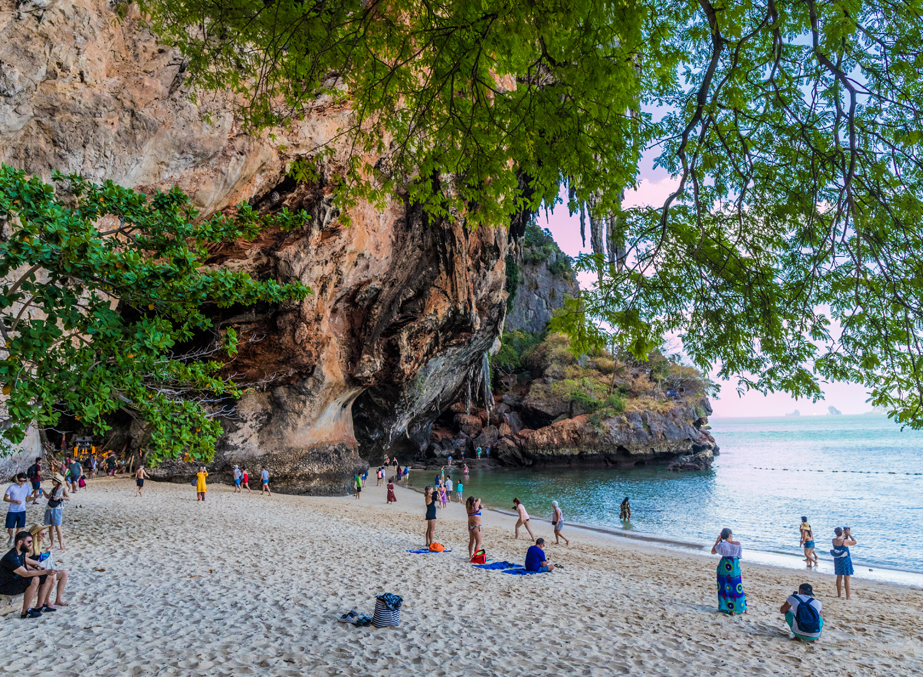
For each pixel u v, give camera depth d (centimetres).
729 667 695
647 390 6359
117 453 3183
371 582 1031
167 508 1928
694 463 5528
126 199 716
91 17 1488
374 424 4391
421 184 723
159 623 735
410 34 578
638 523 2652
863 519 2773
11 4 1356
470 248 3656
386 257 3088
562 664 668
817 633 822
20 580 746
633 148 574
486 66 594
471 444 6250
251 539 1434
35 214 590
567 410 6166
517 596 1000
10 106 1397
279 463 3186
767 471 5644
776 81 532
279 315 2798
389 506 2753
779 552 2039
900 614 1146
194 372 763
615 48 511
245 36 659
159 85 1656
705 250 527
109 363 666
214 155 1853
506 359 6856
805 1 447
